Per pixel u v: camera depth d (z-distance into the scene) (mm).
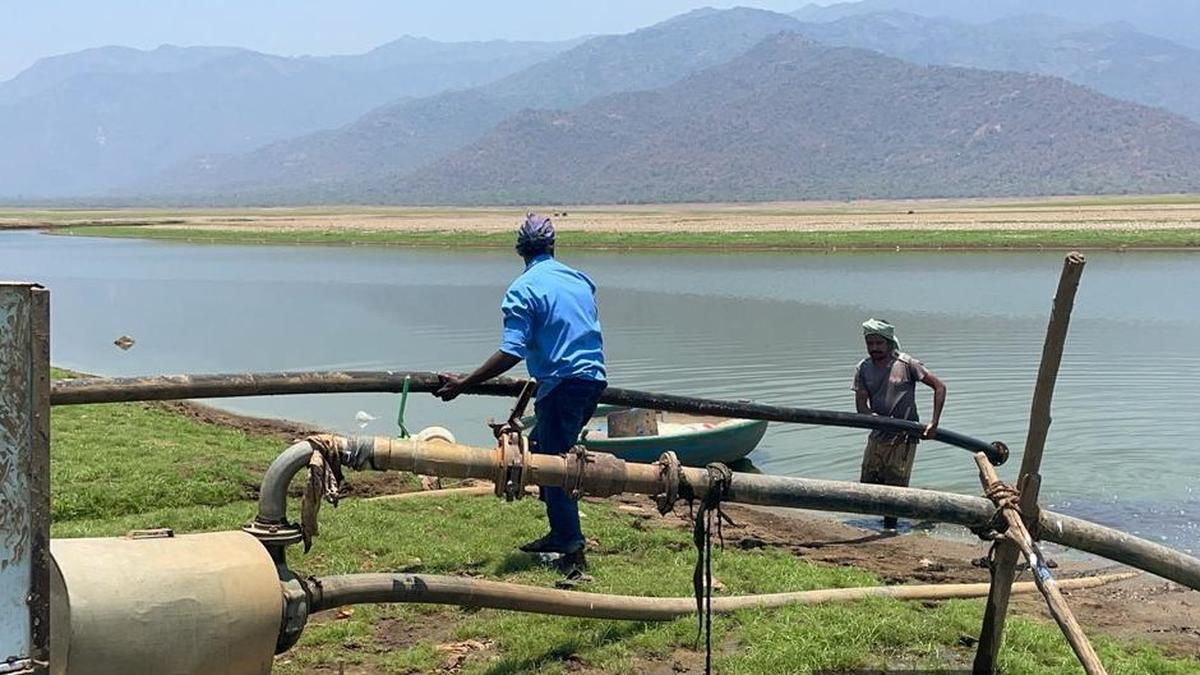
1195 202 162500
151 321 34438
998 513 6707
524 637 7453
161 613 5238
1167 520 12672
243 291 44156
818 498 6602
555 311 8086
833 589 8711
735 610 8078
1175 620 9172
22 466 4375
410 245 75875
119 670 5125
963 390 20516
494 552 9383
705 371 22984
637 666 7172
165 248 77438
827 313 33312
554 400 8102
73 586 5125
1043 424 6648
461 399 20906
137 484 11375
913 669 7258
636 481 6461
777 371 22938
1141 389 20453
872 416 11219
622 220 114625
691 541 10391
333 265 58281
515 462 6324
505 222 110562
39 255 70562
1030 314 32375
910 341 27250
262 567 5625
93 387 7223
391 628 7699
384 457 6164
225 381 7590
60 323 34250
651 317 32875
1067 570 10898
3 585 4355
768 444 16641
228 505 11023
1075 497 13641
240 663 5449
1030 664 7281
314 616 7828
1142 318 31281
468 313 35031
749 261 55844
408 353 26562
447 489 12070
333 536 9594
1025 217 101000
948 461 15344
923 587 8922
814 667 7137
